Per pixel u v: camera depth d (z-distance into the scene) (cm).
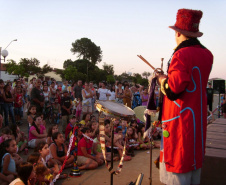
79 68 7188
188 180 195
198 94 192
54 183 436
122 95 1086
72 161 516
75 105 989
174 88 182
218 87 1173
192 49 197
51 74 6494
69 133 702
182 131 191
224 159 275
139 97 1113
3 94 811
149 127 223
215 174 280
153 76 216
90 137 548
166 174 203
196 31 205
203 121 197
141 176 280
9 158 397
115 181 443
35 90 821
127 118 277
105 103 290
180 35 210
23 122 966
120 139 628
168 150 198
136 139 699
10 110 844
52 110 970
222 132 452
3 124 881
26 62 5009
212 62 211
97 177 465
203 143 199
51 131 578
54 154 499
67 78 5588
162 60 221
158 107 216
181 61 188
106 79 6656
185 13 202
